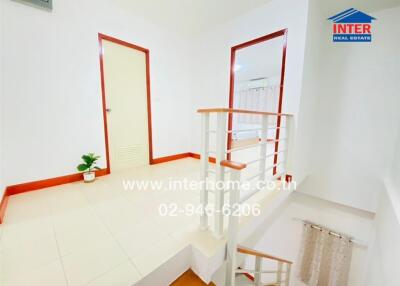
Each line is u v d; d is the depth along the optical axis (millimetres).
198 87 3375
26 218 1473
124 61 2602
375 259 1979
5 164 1750
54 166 2074
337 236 2725
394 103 2137
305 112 2268
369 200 2373
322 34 2432
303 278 3129
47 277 947
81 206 1689
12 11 1675
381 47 2174
